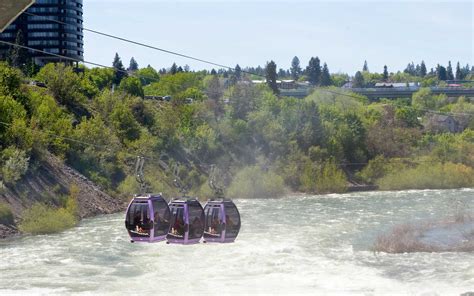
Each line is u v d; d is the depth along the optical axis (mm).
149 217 41969
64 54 176375
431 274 45812
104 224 74625
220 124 132000
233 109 142250
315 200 107125
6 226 66500
